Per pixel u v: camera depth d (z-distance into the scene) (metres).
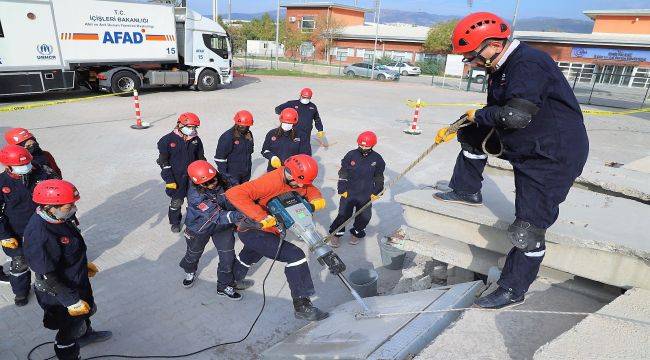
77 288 3.41
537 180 2.47
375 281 4.71
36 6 14.78
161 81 18.92
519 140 2.45
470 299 3.19
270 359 3.50
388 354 2.56
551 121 2.34
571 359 2.03
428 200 3.69
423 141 12.89
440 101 22.72
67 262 3.27
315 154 10.77
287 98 19.55
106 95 17.69
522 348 2.52
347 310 3.95
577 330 2.25
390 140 12.75
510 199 3.77
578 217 3.35
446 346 2.54
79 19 15.95
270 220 3.64
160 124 12.84
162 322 4.29
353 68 36.81
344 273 5.38
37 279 3.13
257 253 4.56
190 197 4.35
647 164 5.62
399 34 48.84
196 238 4.46
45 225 3.04
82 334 3.51
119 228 6.21
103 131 11.66
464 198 3.52
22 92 15.06
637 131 16.77
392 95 24.12
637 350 2.08
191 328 4.23
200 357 3.85
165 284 4.93
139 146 10.41
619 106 25.59
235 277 4.73
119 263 5.30
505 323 2.76
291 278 3.96
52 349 3.81
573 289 3.22
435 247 4.04
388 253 5.36
